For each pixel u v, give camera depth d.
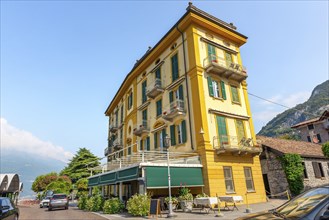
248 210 13.95
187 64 21.06
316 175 23.86
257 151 20.19
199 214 13.48
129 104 31.89
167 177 15.47
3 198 10.78
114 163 21.47
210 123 18.94
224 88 21.44
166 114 21.31
